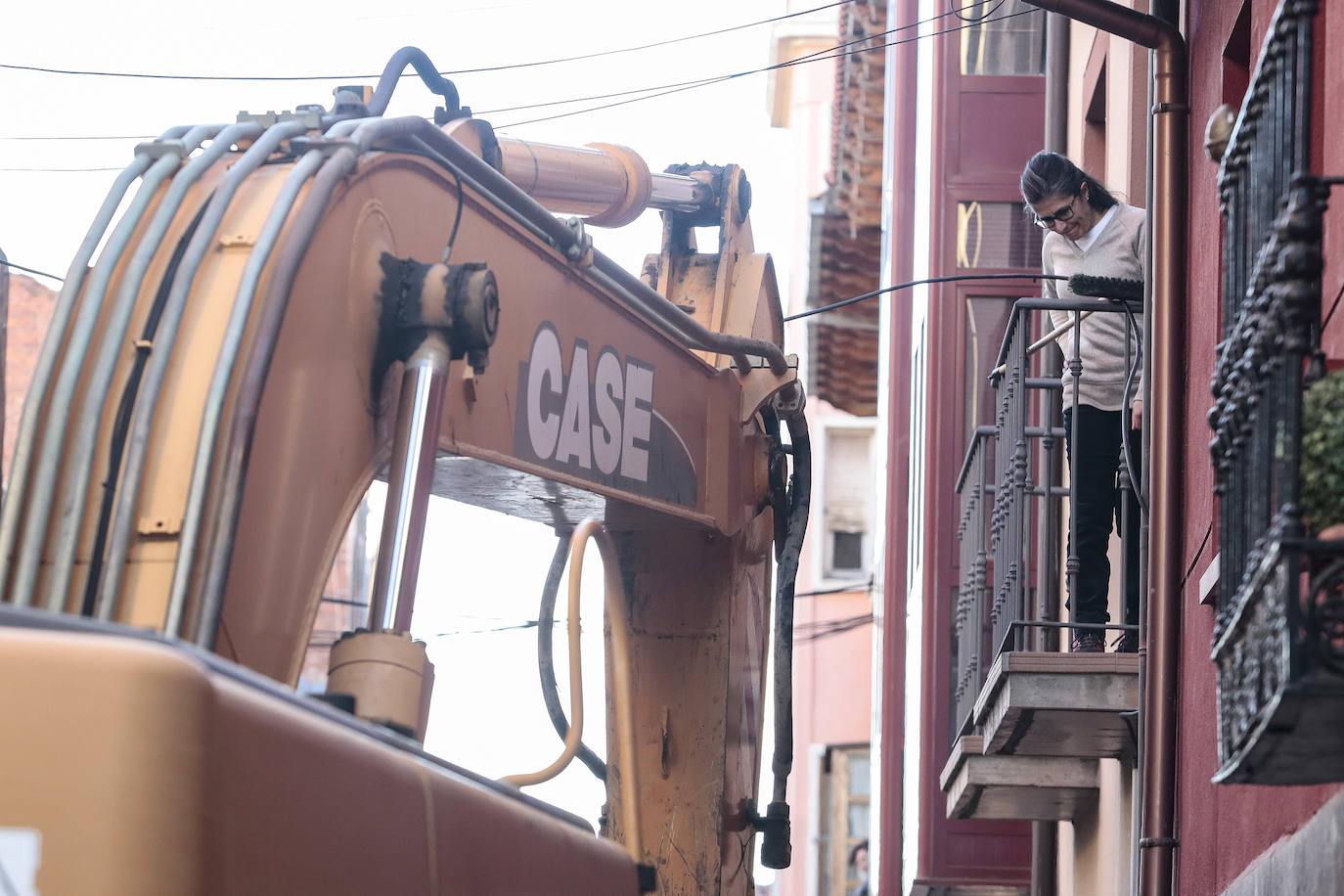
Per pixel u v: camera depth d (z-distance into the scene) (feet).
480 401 17.98
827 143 123.65
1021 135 52.01
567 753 15.67
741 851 25.17
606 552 17.28
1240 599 13.04
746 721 25.59
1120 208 29.66
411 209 16.78
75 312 13.97
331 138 15.53
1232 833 21.83
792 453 25.75
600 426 20.68
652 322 21.94
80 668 8.23
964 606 38.65
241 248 14.51
